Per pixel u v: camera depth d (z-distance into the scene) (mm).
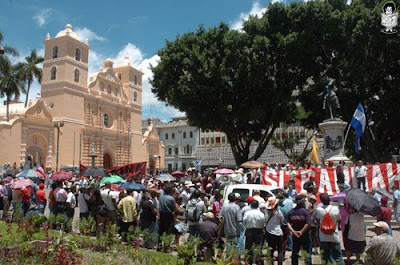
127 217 11359
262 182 18031
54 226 12219
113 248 9250
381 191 17328
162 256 8961
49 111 52375
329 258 8695
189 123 31609
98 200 12297
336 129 24031
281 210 10383
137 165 24391
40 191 14773
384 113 32500
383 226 7324
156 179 22047
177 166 86375
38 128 50281
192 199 11500
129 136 66938
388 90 31781
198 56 27797
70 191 14586
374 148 32562
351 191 9070
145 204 11195
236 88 28719
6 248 8281
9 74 46469
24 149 48094
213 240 9695
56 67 55750
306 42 28078
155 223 11227
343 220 9508
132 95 69688
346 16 28094
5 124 46000
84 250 9305
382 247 7051
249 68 27188
